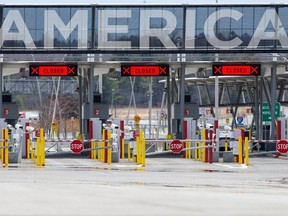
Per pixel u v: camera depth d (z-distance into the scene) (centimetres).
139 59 10138
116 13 9150
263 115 10344
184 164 7450
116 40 9150
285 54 9569
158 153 8738
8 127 8162
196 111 9888
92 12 9150
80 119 10206
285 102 12162
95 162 7806
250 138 9538
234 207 3425
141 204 3503
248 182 5162
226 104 13450
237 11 9169
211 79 12200
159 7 9144
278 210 3347
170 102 10319
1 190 4172
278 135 8638
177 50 9144
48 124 16975
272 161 8038
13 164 7269
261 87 10225
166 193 4088
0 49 9119
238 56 9788
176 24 9150
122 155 8344
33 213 3138
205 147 7538
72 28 9150
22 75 11094
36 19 9144
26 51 9119
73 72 9331
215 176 5716
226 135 9406
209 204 3531
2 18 9125
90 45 9150
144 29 9162
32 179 5203
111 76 10450
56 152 9094
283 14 9188
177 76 10950
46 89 18150
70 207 3359
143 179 5316
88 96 10000
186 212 3192
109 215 3084
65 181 5031
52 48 9150
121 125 8812
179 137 9369
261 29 9188
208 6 9156
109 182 4984
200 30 9169
